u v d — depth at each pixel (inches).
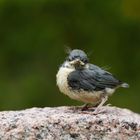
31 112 390.3
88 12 753.0
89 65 408.2
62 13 754.2
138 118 388.5
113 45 742.5
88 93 398.6
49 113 386.3
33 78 709.9
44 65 729.6
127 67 737.6
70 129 360.8
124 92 700.0
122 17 741.3
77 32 746.2
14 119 364.8
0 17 744.3
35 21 746.8
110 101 692.7
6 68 732.0
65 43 740.0
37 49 736.3
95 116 372.5
